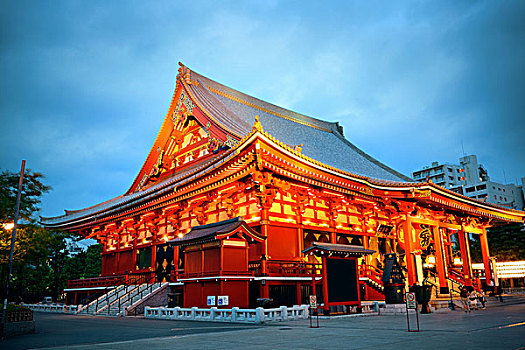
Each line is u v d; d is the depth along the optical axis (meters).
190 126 44.69
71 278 63.53
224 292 27.77
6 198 25.39
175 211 42.50
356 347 13.02
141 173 53.59
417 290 28.33
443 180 129.00
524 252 72.00
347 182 35.50
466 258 46.81
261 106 54.84
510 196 120.06
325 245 26.94
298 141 46.34
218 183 33.97
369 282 38.47
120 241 53.62
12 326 20.00
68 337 18.83
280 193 34.53
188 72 45.00
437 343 13.33
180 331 19.95
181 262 40.59
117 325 24.84
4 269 26.67
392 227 44.62
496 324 19.28
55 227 59.19
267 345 14.03
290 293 32.06
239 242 29.36
